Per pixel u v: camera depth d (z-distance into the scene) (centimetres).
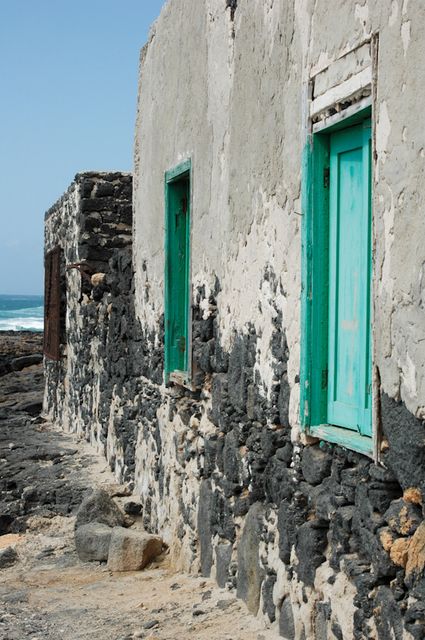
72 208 1524
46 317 1870
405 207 418
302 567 532
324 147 530
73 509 1062
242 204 648
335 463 504
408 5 415
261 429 612
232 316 673
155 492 919
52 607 738
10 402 2064
